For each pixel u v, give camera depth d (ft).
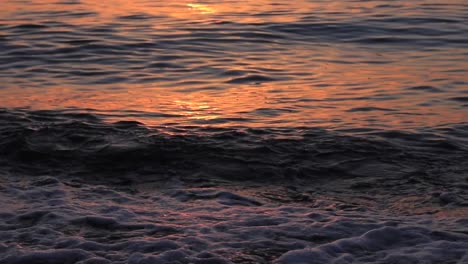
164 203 31.37
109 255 25.63
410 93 53.88
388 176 35.63
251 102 51.62
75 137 41.22
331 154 38.73
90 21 82.17
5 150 39.11
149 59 65.98
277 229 27.84
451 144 40.75
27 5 92.17
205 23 81.20
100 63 64.49
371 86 56.24
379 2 94.07
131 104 50.85
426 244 26.30
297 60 65.82
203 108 49.90
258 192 33.47
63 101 51.29
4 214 29.40
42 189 32.89
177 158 38.06
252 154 38.68
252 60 65.77
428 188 33.65
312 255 25.50
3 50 68.80
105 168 36.88
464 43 71.82
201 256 25.45
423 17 83.71
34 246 26.37
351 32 77.15
